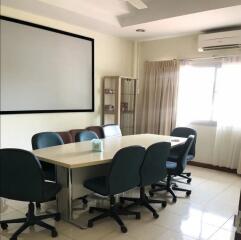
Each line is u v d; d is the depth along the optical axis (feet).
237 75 14.48
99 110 16.83
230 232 8.39
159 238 7.96
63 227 8.49
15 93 12.16
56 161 8.00
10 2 10.94
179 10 12.07
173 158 11.91
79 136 11.93
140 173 8.67
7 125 12.05
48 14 12.55
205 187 12.57
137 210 9.91
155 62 17.61
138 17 13.71
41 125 13.48
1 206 9.91
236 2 10.46
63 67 14.16
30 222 7.98
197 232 8.35
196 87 16.38
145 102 18.38
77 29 14.71
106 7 12.96
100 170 9.96
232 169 15.05
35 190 7.20
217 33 14.25
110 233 8.19
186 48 16.52
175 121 16.94
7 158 6.97
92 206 10.03
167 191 11.62
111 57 17.21
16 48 11.98
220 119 15.21
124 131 18.21
